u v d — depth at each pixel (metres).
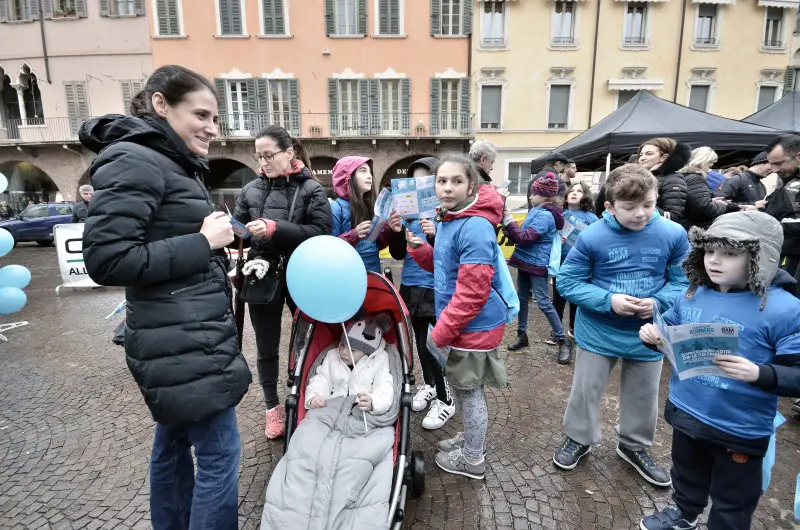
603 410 3.33
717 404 1.73
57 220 14.52
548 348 4.66
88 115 18.42
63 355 4.62
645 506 2.31
